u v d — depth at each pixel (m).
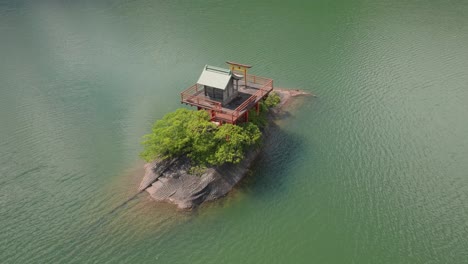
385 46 84.00
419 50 81.81
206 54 83.00
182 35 92.44
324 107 65.25
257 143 55.00
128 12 107.69
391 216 45.81
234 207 47.31
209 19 101.19
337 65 77.44
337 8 105.19
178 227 44.72
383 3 107.75
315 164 53.53
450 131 58.50
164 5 112.12
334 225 45.09
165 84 73.06
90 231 44.25
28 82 74.88
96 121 63.28
